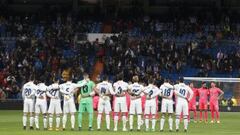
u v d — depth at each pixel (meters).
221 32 75.12
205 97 45.12
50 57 69.62
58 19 77.06
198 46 72.19
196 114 48.53
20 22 76.94
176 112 34.97
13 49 71.81
